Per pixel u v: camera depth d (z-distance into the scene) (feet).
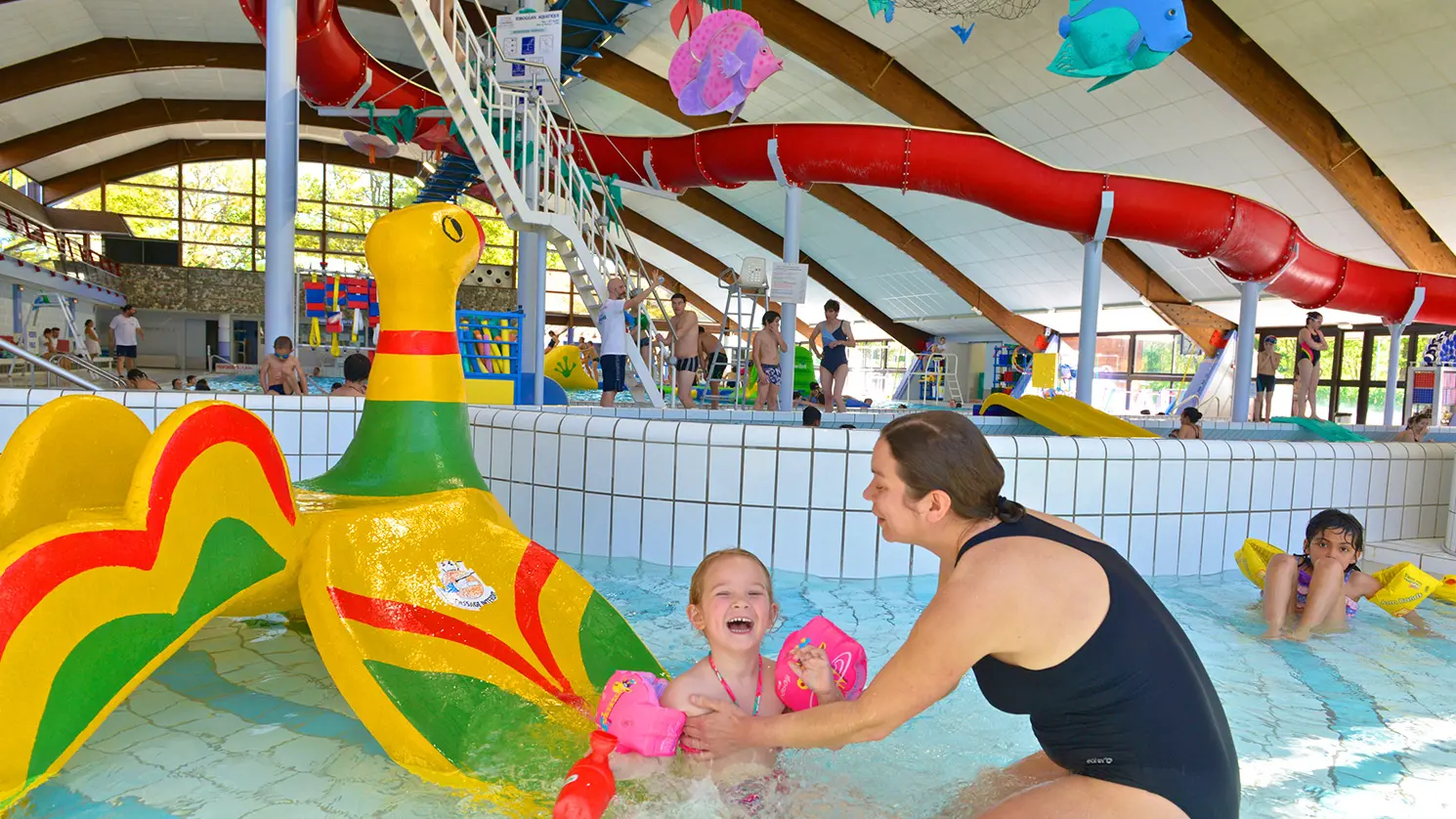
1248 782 5.74
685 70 29.12
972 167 27.32
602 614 7.18
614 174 31.07
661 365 31.89
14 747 4.26
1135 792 4.29
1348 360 57.36
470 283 91.81
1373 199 42.96
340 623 5.91
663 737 5.30
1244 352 32.45
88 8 52.11
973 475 4.39
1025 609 4.09
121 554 4.90
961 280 68.80
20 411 13.53
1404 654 8.92
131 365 51.96
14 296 56.65
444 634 6.21
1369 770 5.97
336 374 52.47
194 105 71.72
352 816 4.86
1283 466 13.20
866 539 11.32
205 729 6.02
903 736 6.25
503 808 5.02
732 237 79.00
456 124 25.48
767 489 11.38
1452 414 45.70
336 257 88.43
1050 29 40.40
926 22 43.16
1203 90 41.06
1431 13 32.73
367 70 28.96
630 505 11.93
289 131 20.30
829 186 63.77
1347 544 9.59
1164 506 12.49
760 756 5.49
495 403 23.22
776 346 31.12
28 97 59.72
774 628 8.96
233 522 5.76
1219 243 28.99
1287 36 36.63
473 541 7.06
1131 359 69.51
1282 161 43.83
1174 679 4.23
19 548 4.40
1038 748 6.10
